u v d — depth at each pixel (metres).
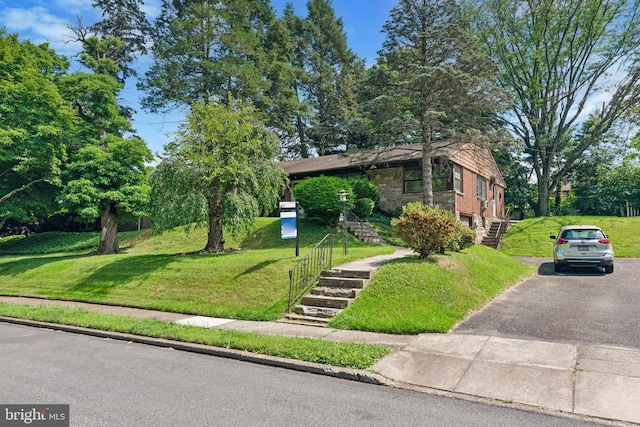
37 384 5.02
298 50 43.00
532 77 32.94
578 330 6.71
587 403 4.12
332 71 42.78
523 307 8.51
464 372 5.10
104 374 5.45
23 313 9.84
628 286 10.55
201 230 22.05
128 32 35.53
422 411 4.09
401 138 20.23
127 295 11.43
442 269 9.79
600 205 32.88
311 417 3.95
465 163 23.91
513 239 23.78
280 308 8.93
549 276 12.88
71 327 8.53
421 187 22.44
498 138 16.94
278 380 5.16
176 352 6.70
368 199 20.81
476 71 17.41
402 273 9.30
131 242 22.73
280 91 36.50
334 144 42.72
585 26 30.55
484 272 11.02
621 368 4.94
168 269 12.42
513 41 32.56
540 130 34.34
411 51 17.75
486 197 28.56
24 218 22.86
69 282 13.44
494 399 4.35
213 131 14.38
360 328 7.46
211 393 4.67
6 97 18.97
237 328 7.83
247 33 31.20
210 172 13.98
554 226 24.86
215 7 30.38
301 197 19.61
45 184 22.88
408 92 17.95
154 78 29.97
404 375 5.14
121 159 19.41
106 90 21.72
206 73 30.47
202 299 10.21
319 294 9.24
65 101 21.25
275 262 11.28
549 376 4.82
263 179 15.28
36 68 20.61
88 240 26.50
